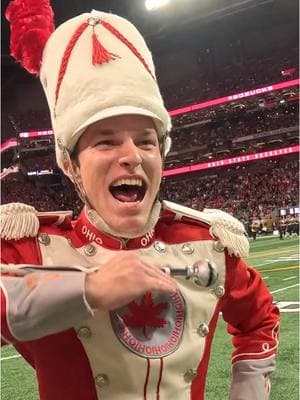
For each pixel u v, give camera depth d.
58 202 34.16
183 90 35.72
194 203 33.75
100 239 1.20
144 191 1.13
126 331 1.11
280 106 33.59
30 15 1.25
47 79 1.22
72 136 1.13
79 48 1.16
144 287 0.96
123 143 1.11
